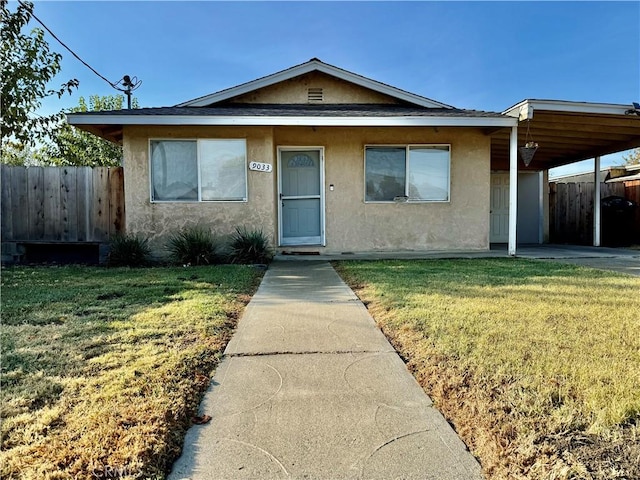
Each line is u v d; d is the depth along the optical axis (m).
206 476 1.53
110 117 6.88
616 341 2.76
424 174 8.21
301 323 3.45
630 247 10.30
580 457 1.55
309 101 8.98
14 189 7.82
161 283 5.07
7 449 1.60
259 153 7.52
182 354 2.59
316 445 1.72
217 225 7.52
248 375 2.41
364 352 2.77
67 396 2.03
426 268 6.16
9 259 7.79
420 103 8.87
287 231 8.27
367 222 8.16
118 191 7.93
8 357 2.53
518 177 12.23
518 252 8.64
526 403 1.94
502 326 3.10
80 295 4.35
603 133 8.90
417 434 1.79
